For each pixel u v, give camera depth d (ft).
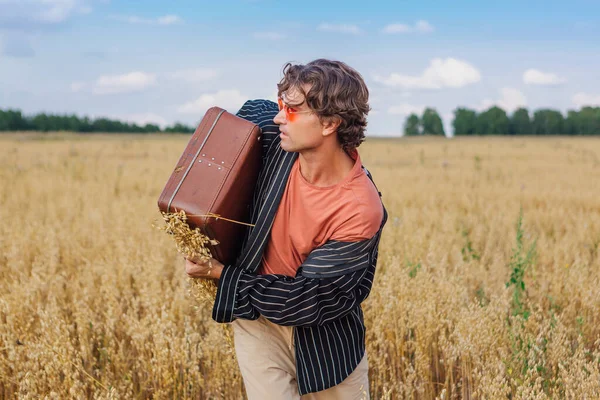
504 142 194.08
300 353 8.18
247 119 8.63
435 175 59.52
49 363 9.86
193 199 7.55
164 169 62.59
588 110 348.79
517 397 9.52
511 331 11.78
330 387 8.39
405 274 14.30
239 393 11.36
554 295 15.72
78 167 62.49
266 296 7.58
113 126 284.41
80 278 16.63
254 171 7.97
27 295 13.51
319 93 7.00
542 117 348.79
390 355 12.63
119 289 16.63
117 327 13.96
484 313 12.18
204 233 7.66
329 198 7.57
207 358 12.71
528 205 37.86
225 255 8.05
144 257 17.71
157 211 30.09
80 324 12.73
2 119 260.21
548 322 12.08
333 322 8.24
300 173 7.70
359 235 7.56
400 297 13.46
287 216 7.82
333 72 7.10
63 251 20.45
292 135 7.28
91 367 11.84
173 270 19.08
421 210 32.96
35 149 101.71
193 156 7.77
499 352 11.51
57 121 272.92
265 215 7.77
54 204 32.30
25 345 10.98
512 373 10.82
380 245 20.38
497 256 19.47
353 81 7.20
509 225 28.17
